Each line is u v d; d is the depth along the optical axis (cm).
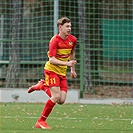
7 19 4638
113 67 4706
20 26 4469
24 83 4338
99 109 3453
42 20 4678
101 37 4709
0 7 4700
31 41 4059
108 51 4728
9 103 3856
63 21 2386
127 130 2402
